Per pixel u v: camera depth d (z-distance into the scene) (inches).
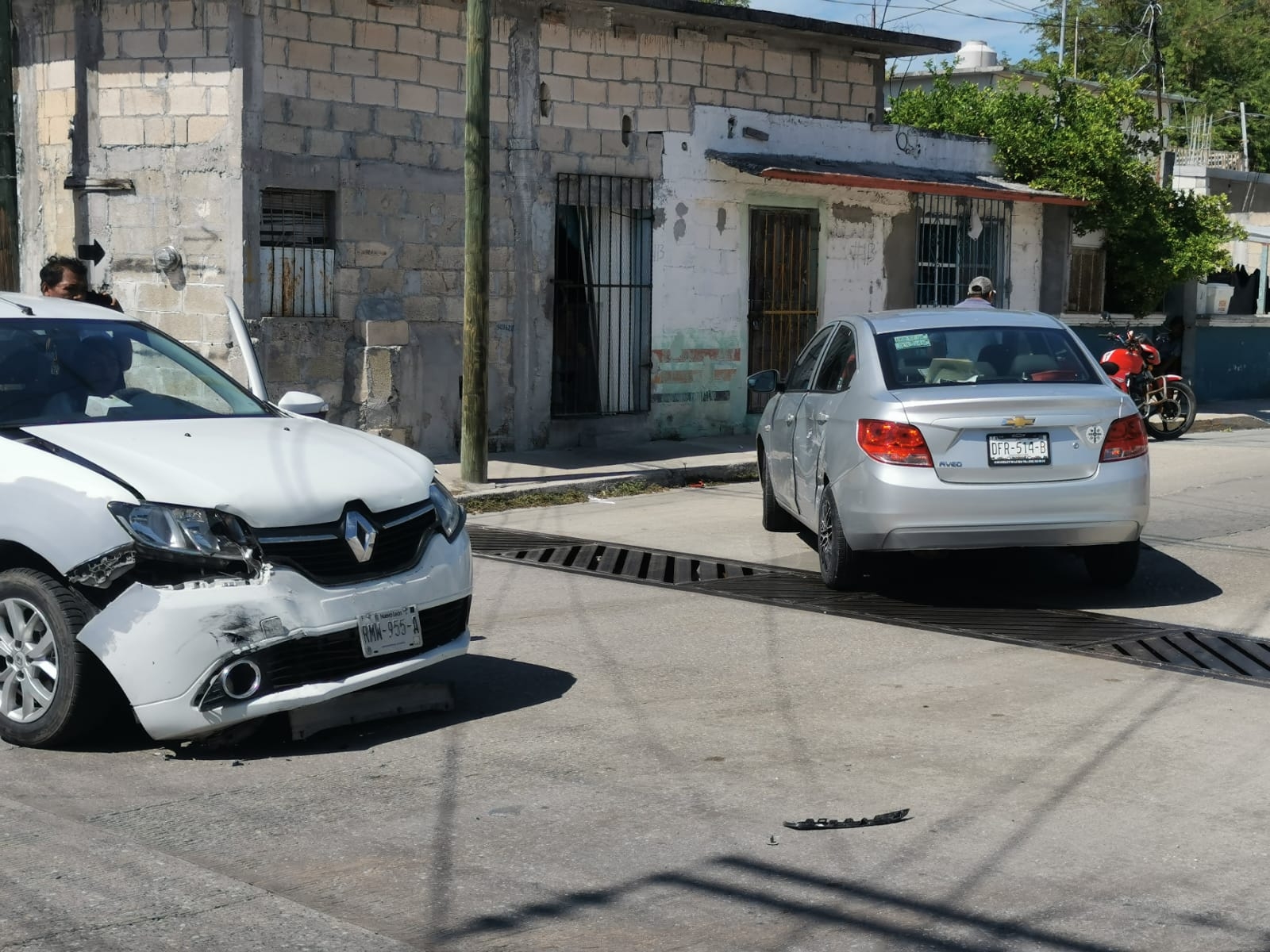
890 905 153.7
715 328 634.2
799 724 224.1
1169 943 144.4
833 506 322.3
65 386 238.2
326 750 211.3
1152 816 182.7
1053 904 154.3
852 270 691.4
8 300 257.1
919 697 239.6
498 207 551.2
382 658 213.6
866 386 316.2
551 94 564.7
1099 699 238.8
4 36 459.2
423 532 224.2
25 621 211.0
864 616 302.8
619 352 600.4
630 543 401.7
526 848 170.7
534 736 217.9
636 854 168.9
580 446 585.9
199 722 199.3
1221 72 1934.1
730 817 181.6
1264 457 594.9
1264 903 155.3
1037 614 306.2
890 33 679.1
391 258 518.6
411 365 523.2
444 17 526.9
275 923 147.8
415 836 174.9
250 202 480.1
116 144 499.2
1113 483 300.0
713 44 625.0
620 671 257.9
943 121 821.2
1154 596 324.8
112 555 199.3
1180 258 829.8
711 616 305.0
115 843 171.9
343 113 502.0
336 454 227.3
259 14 476.7
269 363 486.0
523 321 562.3
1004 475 297.3
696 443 610.9
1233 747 212.8
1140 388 676.7
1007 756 207.6
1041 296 805.2
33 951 140.3
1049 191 771.4
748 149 642.8
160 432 224.5
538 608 313.9
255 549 203.0
